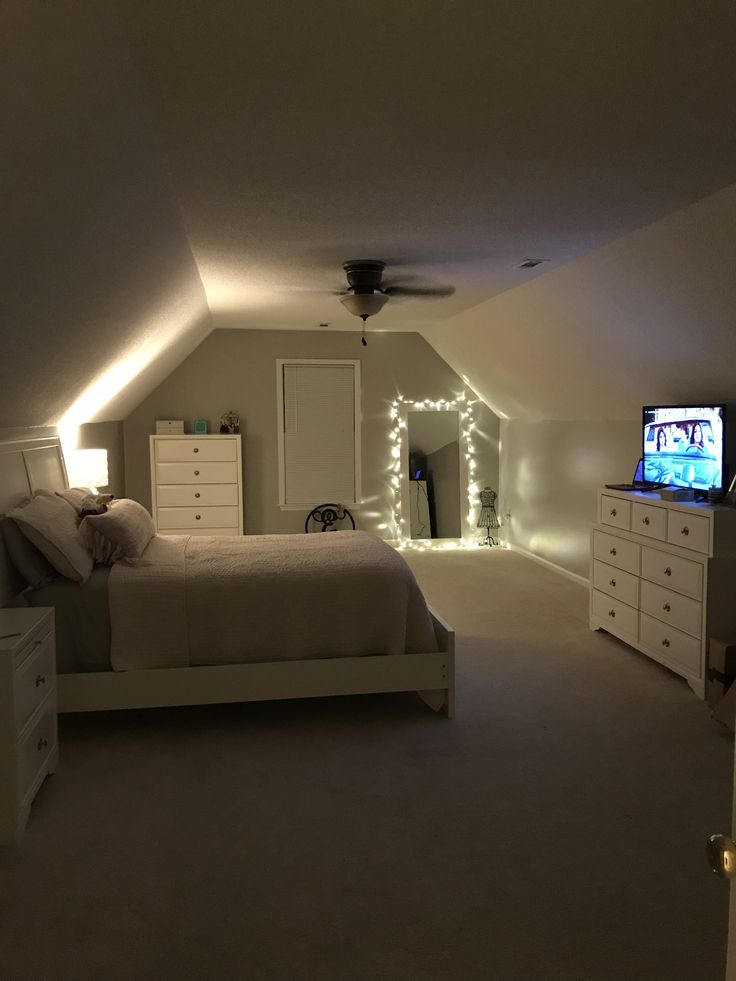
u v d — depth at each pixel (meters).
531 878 2.17
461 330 6.13
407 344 7.13
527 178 2.63
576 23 1.59
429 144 2.29
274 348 6.87
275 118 2.08
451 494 7.37
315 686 3.27
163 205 2.72
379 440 7.14
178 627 3.17
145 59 1.73
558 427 6.16
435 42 1.67
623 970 1.81
